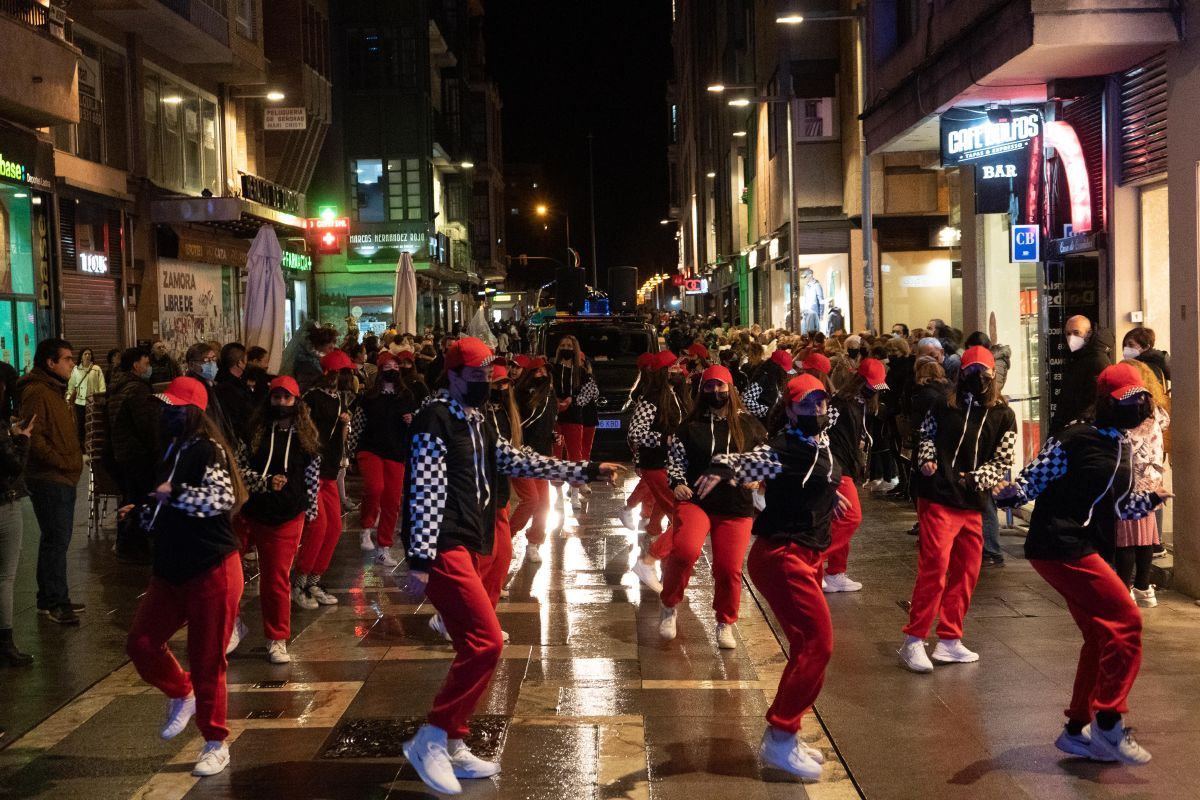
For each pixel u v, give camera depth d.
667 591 8.17
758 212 43.94
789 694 5.63
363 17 43.66
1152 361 9.25
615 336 20.94
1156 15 9.37
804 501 5.75
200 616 5.77
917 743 6.05
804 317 36.66
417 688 7.16
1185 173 9.15
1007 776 5.58
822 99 33.62
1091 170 11.69
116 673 7.54
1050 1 9.97
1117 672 5.64
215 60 28.39
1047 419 12.38
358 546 12.03
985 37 11.68
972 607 8.91
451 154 52.75
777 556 5.71
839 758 5.89
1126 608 5.64
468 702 5.52
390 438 10.91
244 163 33.44
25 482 8.55
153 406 10.88
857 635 8.26
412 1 43.59
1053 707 6.58
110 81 24.77
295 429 7.64
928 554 7.35
